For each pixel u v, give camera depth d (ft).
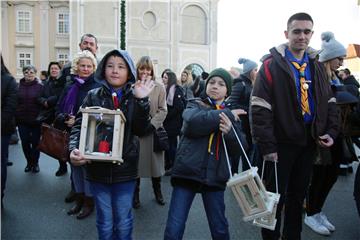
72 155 8.47
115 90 9.64
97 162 9.14
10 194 17.12
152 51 107.55
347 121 13.51
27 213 14.67
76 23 102.17
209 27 113.29
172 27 108.88
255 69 19.58
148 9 106.73
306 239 12.71
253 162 17.28
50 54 111.34
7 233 12.65
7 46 109.50
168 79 21.35
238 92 18.95
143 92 9.21
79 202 14.71
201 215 14.67
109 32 104.27
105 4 103.65
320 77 10.72
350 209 15.81
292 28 10.39
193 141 9.62
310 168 10.96
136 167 9.58
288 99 10.26
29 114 21.06
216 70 9.91
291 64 10.56
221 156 9.61
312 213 13.70
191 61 111.65
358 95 15.33
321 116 10.50
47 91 20.86
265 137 10.18
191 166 9.45
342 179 21.01
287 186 10.96
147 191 18.10
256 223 9.07
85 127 8.58
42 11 109.91
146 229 13.30
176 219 9.61
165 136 15.49
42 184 19.02
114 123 8.63
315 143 10.87
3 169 14.44
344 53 13.66
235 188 8.68
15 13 109.29
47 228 13.20
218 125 9.30
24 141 21.34
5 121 13.73
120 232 9.49
